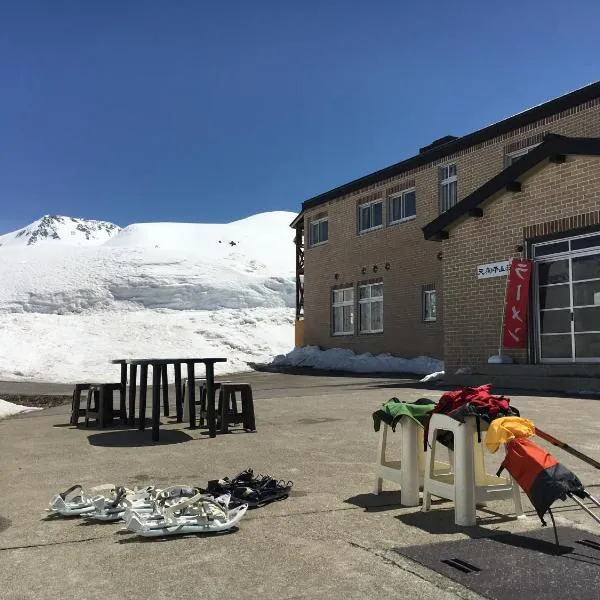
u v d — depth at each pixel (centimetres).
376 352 2328
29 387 1933
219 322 3803
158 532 397
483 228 1408
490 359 1338
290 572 338
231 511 435
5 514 457
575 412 886
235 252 7212
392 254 2267
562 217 1237
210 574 337
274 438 772
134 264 6041
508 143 1805
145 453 691
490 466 579
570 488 369
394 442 727
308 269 2766
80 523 433
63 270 6197
